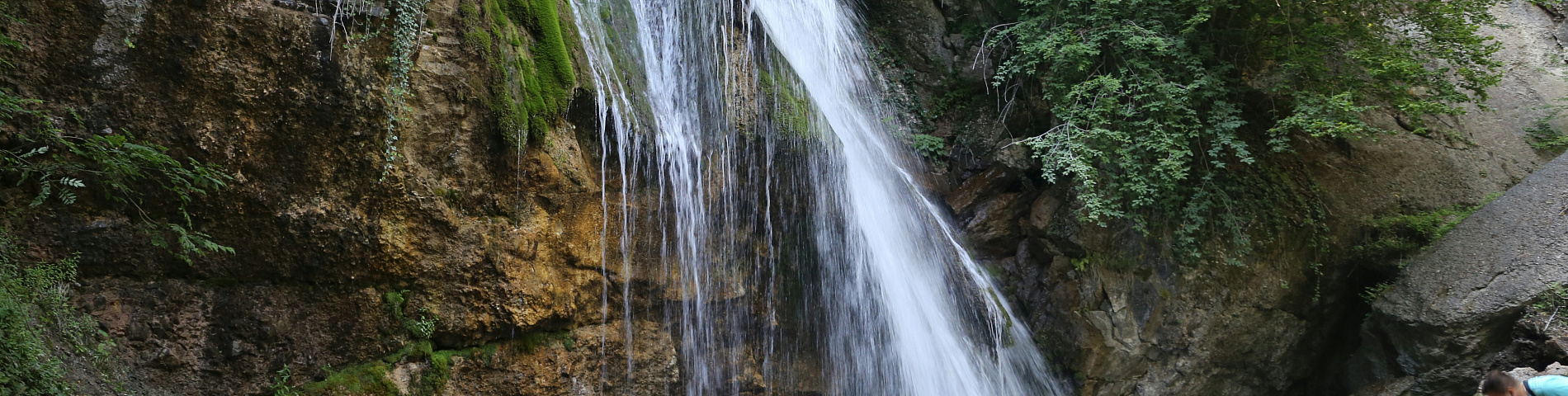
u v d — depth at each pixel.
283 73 5.41
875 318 8.74
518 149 6.25
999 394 9.34
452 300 6.14
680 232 7.41
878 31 11.63
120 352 5.11
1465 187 10.44
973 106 11.12
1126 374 9.56
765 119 8.14
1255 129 10.12
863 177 9.41
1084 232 9.48
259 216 5.48
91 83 4.97
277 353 5.63
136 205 5.20
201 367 5.38
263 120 5.39
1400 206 10.17
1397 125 10.89
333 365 5.80
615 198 6.95
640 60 7.48
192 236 5.18
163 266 5.33
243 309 5.53
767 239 8.07
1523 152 11.15
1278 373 10.29
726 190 7.80
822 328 8.35
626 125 6.98
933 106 11.31
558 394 6.61
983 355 9.35
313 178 5.59
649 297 7.20
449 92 6.05
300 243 5.61
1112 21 9.30
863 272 8.75
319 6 5.55
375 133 5.73
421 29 5.94
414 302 6.04
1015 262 10.13
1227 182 9.70
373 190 5.78
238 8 5.28
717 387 7.62
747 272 7.89
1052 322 9.67
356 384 5.80
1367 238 9.99
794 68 9.04
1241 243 9.40
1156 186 9.00
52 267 4.91
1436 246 9.27
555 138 6.50
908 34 11.68
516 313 6.32
